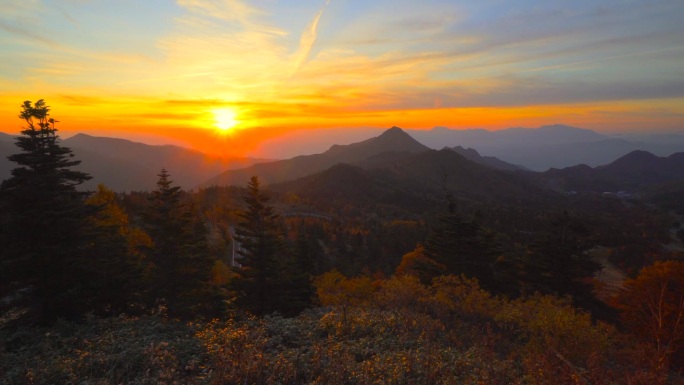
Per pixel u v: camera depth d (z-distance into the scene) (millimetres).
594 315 29078
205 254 25234
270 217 26203
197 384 7840
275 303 24078
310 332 11820
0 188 14180
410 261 46031
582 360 11805
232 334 10219
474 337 12852
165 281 22672
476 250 31250
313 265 46062
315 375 8523
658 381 8656
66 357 9570
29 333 11977
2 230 13977
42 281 14469
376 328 12695
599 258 75750
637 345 13680
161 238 23781
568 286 31344
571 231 33219
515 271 34281
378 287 32875
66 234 15094
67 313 14766
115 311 16406
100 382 7844
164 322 14016
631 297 27547
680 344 16844
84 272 15508
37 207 14398
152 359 8914
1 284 14070
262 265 25016
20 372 8664
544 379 8320
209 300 23156
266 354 9477
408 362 8852
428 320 13852
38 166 14523
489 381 8148
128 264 19016
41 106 14383
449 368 8961
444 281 19172
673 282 24672
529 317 15203
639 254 73062
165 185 24875
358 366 8781
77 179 15398
